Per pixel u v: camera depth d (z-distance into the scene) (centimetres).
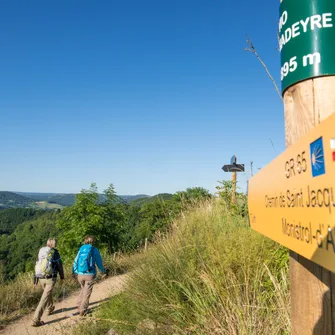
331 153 84
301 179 106
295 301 136
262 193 162
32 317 702
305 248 103
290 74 135
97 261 683
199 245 492
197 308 360
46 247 698
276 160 137
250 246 409
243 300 330
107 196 1664
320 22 125
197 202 898
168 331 370
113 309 516
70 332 538
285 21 140
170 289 427
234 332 296
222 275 385
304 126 128
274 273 349
